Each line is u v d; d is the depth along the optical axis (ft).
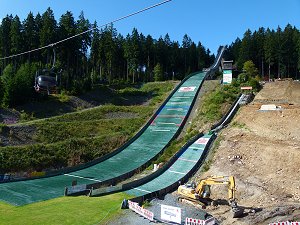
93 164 182.50
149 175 152.97
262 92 261.24
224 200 123.65
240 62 441.27
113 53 374.63
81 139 204.13
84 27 332.60
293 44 412.57
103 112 257.75
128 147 202.90
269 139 169.89
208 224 99.45
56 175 167.43
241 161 154.30
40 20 330.13
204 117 220.43
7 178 160.76
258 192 126.21
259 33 470.80
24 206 119.75
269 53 407.64
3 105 244.01
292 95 246.27
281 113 195.31
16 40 323.37
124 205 117.19
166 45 465.88
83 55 350.02
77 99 281.54
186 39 501.56
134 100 300.61
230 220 107.76
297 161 142.10
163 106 261.85
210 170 154.30
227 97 242.99
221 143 177.17
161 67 408.67
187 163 164.86
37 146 188.03
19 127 204.64
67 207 118.32
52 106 261.24
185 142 191.01
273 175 137.90
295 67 422.82
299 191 123.85
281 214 106.42
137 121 241.55
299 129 174.19
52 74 98.17
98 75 417.69
